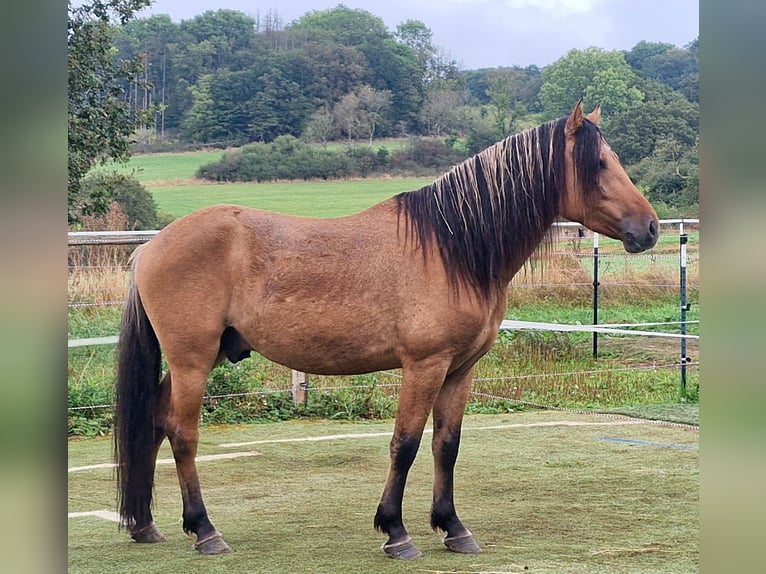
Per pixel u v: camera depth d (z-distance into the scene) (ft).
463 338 14.42
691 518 16.52
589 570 13.44
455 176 14.82
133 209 68.64
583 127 14.92
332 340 14.46
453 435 14.98
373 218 14.93
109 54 34.68
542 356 37.45
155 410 15.37
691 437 24.47
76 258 39.04
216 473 20.53
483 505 17.61
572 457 22.00
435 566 13.71
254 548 14.73
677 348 39.81
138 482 14.97
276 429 26.04
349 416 28.02
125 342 14.99
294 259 14.53
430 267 14.42
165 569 13.55
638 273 48.42
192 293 14.52
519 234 14.82
